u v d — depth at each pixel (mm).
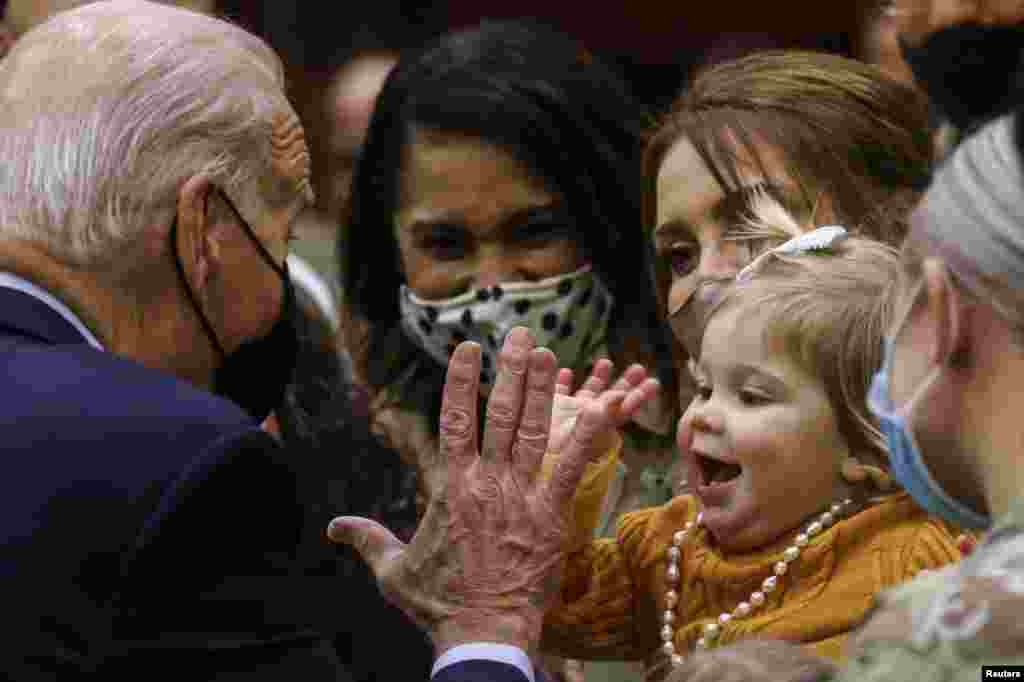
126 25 6523
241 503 5809
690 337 7789
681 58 17281
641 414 8680
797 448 6695
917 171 7684
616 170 9234
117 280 6324
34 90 6398
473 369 6340
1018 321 4480
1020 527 4484
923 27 5734
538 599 6297
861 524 6664
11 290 6266
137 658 5586
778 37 16672
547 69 9195
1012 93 4988
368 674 8055
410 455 9555
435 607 6312
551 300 9227
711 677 5133
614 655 7395
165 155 6328
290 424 9453
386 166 9453
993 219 4477
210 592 5723
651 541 7293
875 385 5039
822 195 7570
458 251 9320
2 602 5586
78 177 6270
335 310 10875
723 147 7656
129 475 5719
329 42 17484
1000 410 4602
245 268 6551
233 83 6508
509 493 6297
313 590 7945
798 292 6727
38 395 5934
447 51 9375
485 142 9109
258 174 6539
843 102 7645
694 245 7902
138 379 6031
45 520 5668
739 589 6859
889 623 4504
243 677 5762
